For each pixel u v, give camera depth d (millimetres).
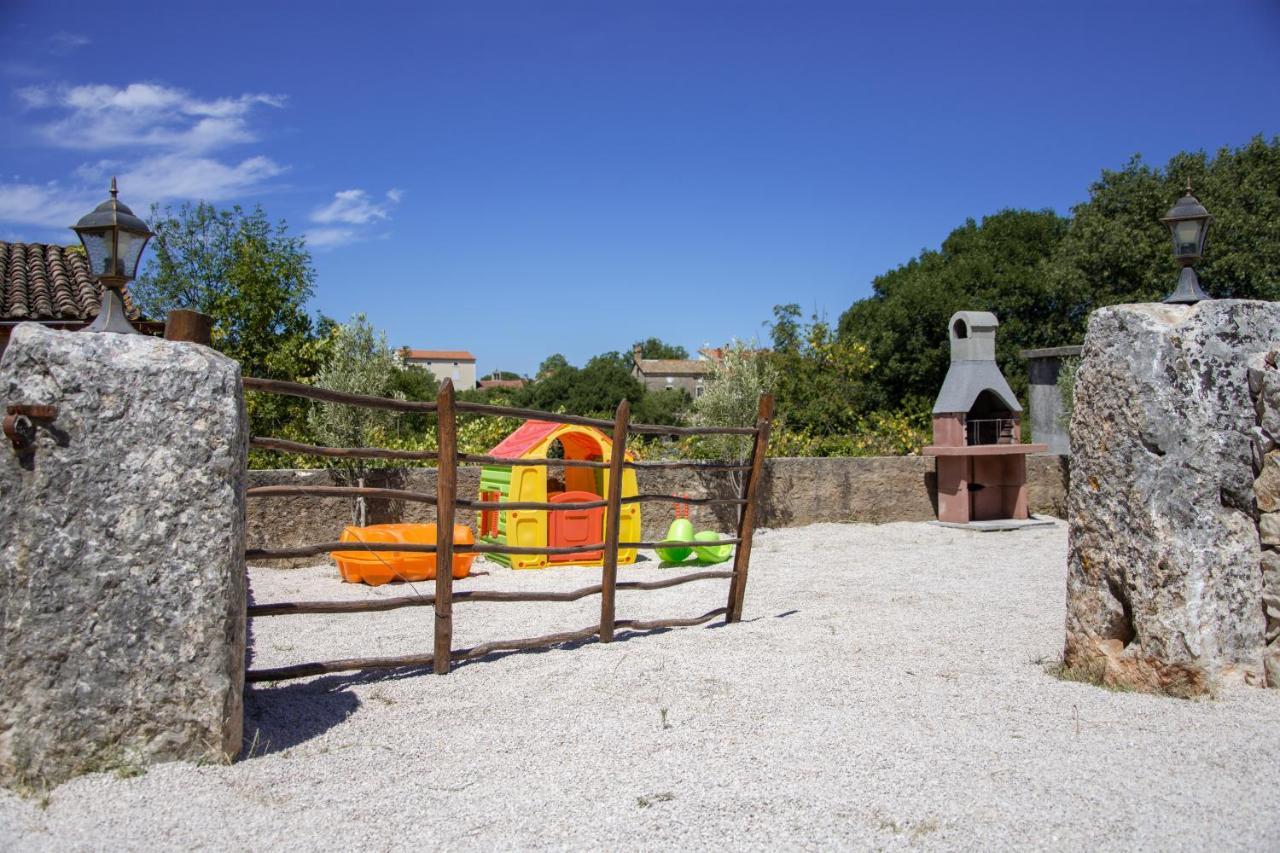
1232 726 4328
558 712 4832
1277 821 3367
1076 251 27094
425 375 34844
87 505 3719
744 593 7844
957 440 13812
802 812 3541
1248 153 25531
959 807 3537
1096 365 5184
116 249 4578
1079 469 5309
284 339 17344
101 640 3717
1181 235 5422
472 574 9867
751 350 14203
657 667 5707
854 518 14047
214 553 3904
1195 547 4812
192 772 3770
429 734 4488
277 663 6012
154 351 3920
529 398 47562
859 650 6160
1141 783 3719
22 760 3584
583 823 3482
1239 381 4992
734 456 13031
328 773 3951
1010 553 11406
